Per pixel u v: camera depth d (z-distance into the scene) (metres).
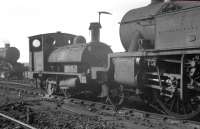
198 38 7.83
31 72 17.72
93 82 13.24
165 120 8.67
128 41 11.31
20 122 8.30
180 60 8.80
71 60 14.61
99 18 15.41
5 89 18.47
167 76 9.21
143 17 10.32
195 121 8.48
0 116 9.43
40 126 7.96
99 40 15.38
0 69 32.53
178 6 9.24
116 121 8.70
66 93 14.48
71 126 7.94
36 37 17.30
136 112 9.96
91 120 8.78
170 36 8.78
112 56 11.20
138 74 10.05
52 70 16.72
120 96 11.42
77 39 16.36
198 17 7.87
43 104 12.19
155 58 9.48
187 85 8.36
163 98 9.92
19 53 33.78
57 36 17.31
